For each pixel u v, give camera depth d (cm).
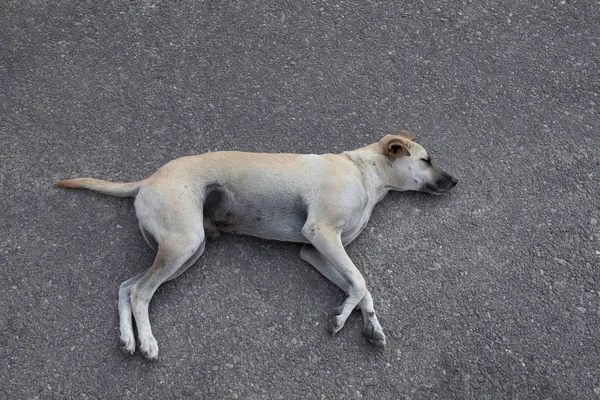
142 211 340
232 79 391
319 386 336
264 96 388
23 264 347
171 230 336
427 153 377
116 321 340
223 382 334
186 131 378
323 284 350
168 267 335
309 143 380
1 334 337
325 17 409
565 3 418
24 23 396
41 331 338
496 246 362
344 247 357
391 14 411
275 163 346
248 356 338
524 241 364
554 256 362
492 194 372
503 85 398
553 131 388
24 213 356
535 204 372
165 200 337
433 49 405
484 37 409
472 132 386
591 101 397
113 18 400
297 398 334
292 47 400
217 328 341
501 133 387
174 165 343
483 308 351
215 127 380
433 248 360
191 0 407
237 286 348
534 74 402
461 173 376
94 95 382
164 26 400
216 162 344
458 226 365
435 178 364
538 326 349
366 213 355
